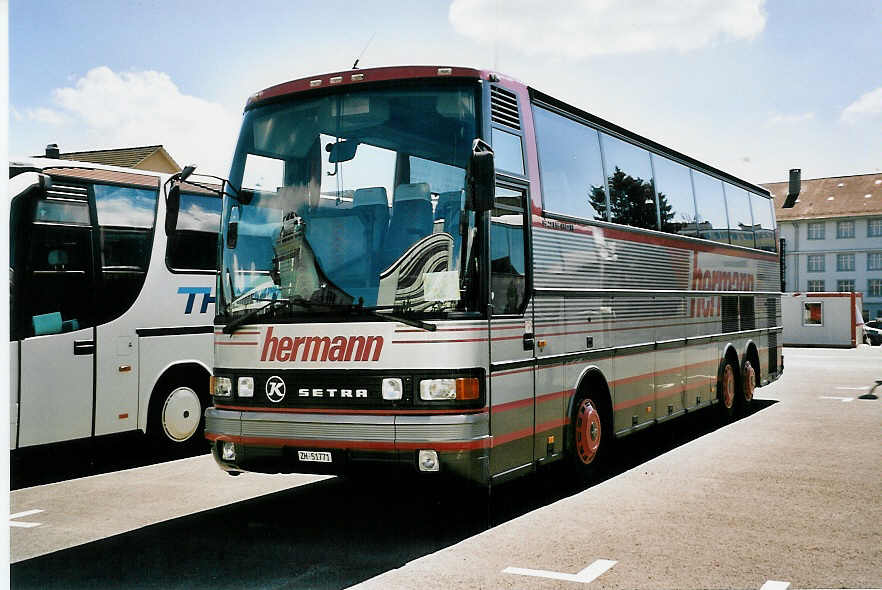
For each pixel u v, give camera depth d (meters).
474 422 6.28
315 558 6.02
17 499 8.22
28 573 5.75
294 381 6.60
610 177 9.45
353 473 6.37
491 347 6.66
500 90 7.22
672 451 10.58
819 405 15.45
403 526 6.97
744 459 9.91
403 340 6.30
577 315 8.31
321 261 6.71
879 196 83.06
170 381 10.54
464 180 6.59
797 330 40.91
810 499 7.78
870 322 56.75
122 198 9.99
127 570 5.78
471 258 6.44
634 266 9.84
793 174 87.56
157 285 10.27
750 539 6.43
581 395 8.49
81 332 9.46
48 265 9.20
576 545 6.29
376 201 6.72
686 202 11.80
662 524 6.91
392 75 7.02
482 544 6.36
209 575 5.64
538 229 7.66
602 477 8.95
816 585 5.36
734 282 13.76
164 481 9.05
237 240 7.11
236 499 8.10
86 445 11.88
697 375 11.90
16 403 8.80
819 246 84.12
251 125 7.37
